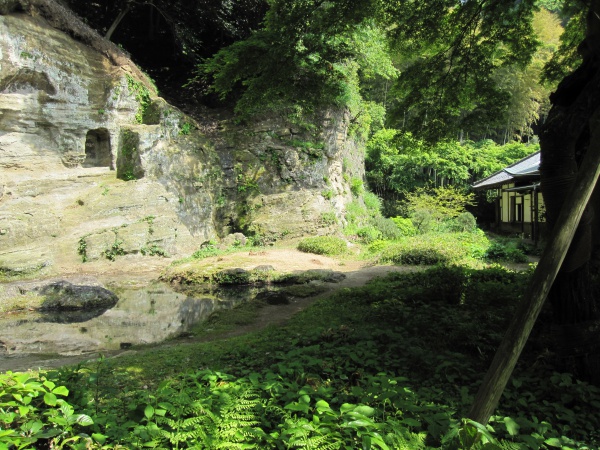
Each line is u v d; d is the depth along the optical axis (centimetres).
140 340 738
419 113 931
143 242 1537
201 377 361
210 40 2400
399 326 568
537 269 240
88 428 263
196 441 247
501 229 2723
